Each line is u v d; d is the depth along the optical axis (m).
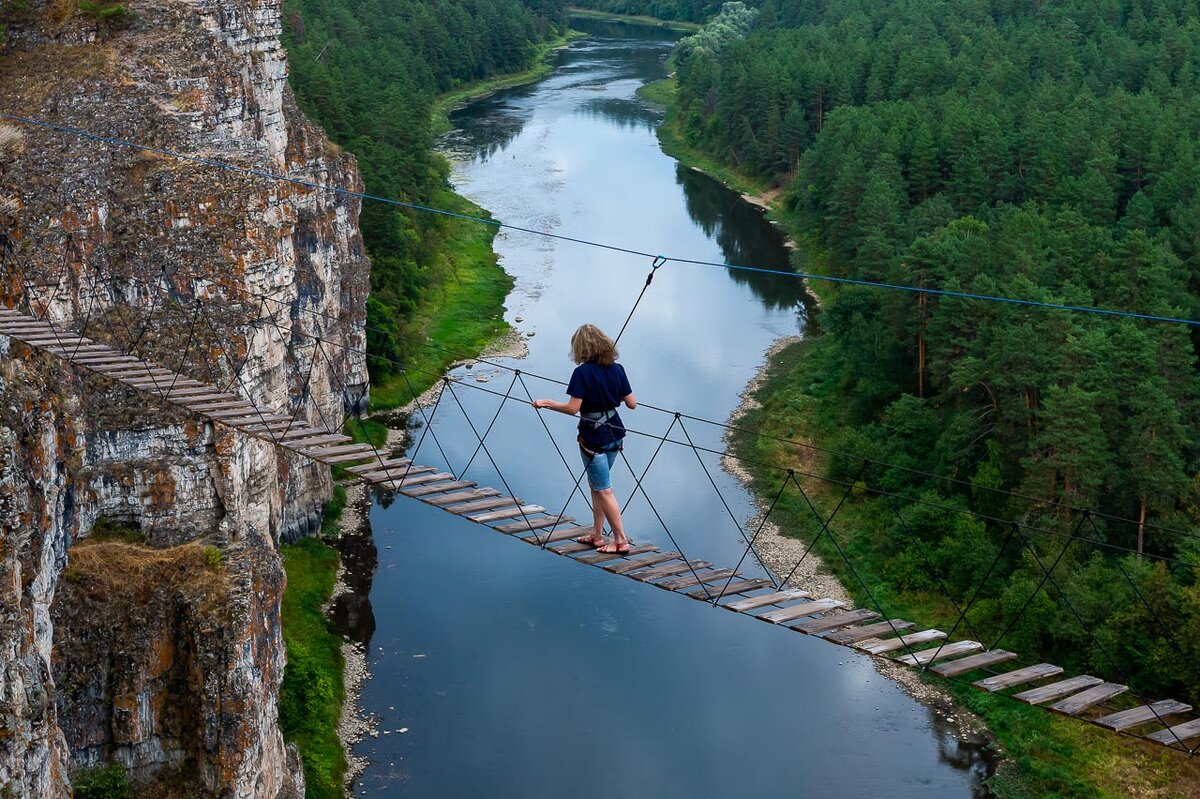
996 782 54.44
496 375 98.69
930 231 103.50
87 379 51.09
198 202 56.78
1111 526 66.25
